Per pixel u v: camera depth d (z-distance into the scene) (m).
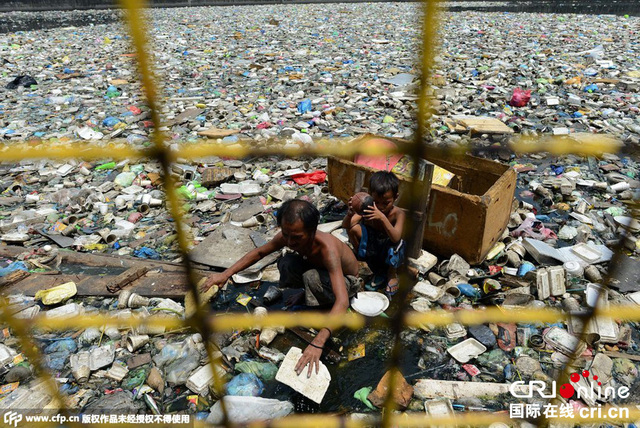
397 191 3.23
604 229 4.16
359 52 12.70
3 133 6.82
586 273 3.46
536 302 3.18
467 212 3.39
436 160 4.32
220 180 5.35
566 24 17.69
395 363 1.43
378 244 3.39
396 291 3.29
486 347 2.86
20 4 25.02
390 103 8.01
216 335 2.95
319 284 2.92
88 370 2.71
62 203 5.00
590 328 2.82
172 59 11.73
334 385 2.65
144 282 3.51
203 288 3.12
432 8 0.88
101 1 26.69
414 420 2.17
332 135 6.73
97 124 7.39
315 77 10.08
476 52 12.25
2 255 4.02
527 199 4.84
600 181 5.14
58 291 3.36
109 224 4.60
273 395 2.60
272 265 3.76
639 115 7.38
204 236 4.27
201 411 2.49
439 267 3.55
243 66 11.29
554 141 1.04
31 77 9.79
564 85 9.10
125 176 5.50
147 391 2.61
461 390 2.56
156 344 2.95
